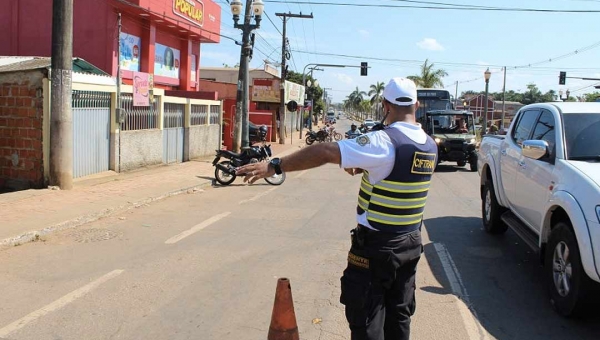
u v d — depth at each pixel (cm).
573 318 470
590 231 429
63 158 1082
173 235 766
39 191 1052
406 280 314
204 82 3647
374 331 302
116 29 1922
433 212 1007
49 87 1126
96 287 530
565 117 575
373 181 296
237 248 695
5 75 1146
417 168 293
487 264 641
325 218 922
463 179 1639
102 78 1323
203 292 521
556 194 493
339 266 619
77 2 1908
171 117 1753
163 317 457
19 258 633
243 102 2045
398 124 300
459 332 441
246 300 501
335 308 485
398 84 305
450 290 545
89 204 951
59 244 705
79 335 418
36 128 1141
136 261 625
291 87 4178
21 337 412
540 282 575
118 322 445
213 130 2125
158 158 1653
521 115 723
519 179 644
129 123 1489
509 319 472
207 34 2561
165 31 2323
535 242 579
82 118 1258
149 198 1060
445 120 2059
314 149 289
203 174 1508
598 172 475
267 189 1323
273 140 3434
